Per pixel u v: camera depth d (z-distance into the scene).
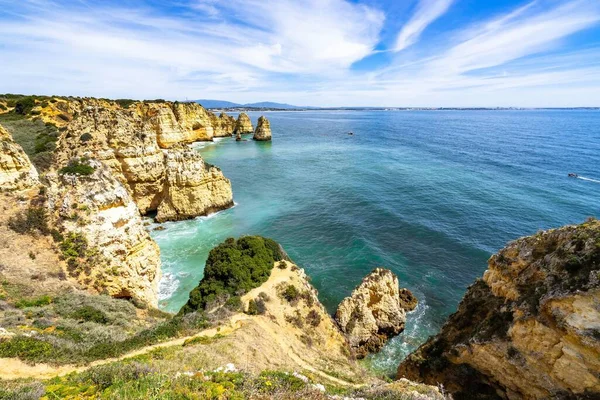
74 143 39.16
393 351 25.95
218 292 21.95
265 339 17.66
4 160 25.30
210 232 43.47
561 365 12.50
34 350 12.58
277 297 22.42
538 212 48.12
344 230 43.91
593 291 11.59
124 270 26.00
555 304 12.64
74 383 9.80
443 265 35.56
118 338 16.61
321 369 17.09
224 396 8.80
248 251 25.47
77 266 23.64
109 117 42.78
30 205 25.11
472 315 17.91
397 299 28.03
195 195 47.44
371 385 14.48
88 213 25.89
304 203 54.75
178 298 29.86
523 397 14.27
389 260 36.47
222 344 15.47
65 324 16.77
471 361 16.47
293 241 41.31
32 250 22.66
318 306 24.53
